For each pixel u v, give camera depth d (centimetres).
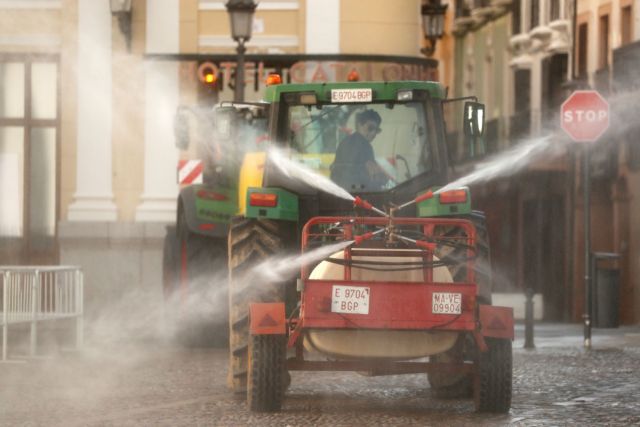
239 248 3291
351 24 6925
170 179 6912
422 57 6975
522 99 11375
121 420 2892
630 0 9262
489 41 12419
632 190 9069
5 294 4406
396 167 3534
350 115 3547
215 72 6900
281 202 3338
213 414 2973
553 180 10525
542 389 3478
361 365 2986
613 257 6306
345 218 3002
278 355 2981
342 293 2917
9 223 6975
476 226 3325
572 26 10331
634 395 3344
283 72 6894
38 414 3000
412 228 3422
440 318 2925
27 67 6944
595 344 5266
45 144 6956
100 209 6900
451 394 3291
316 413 2994
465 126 3647
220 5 6931
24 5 6931
